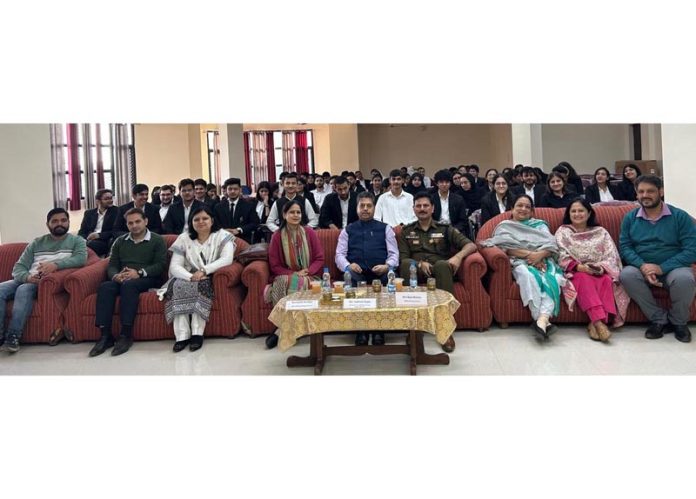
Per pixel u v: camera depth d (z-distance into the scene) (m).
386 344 3.42
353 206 5.46
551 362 3.11
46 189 5.63
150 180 10.54
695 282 3.35
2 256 4.28
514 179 6.42
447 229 3.94
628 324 3.83
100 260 4.29
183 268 3.79
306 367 3.22
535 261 3.71
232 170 9.13
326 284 3.20
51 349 3.71
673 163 4.45
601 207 4.22
